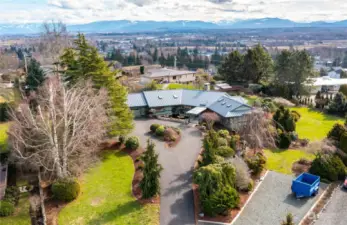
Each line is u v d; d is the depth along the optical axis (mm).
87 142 33562
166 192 27766
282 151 37031
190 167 32438
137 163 33656
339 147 33781
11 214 25406
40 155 30828
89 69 37250
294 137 39844
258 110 38500
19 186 30250
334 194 27406
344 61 178875
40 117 29938
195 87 73188
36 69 53281
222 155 31500
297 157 35188
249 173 29094
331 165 29984
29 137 30344
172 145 38625
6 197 26922
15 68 90500
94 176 31047
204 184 24844
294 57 64875
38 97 39188
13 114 33094
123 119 37844
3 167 32906
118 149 37219
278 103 57188
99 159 33312
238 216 24406
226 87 71188
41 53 91312
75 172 30234
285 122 41906
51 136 27672
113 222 23906
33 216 25047
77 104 29938
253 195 27422
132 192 28016
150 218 24125
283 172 31641
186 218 24125
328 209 25203
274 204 25969
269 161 34125
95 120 32094
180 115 51469
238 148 35438
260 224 23391
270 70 73562
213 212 24031
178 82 83875
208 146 29188
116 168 32594
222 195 24078
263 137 36000
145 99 52812
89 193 28062
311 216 24156
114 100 37156
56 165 29250
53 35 82500
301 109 58500
